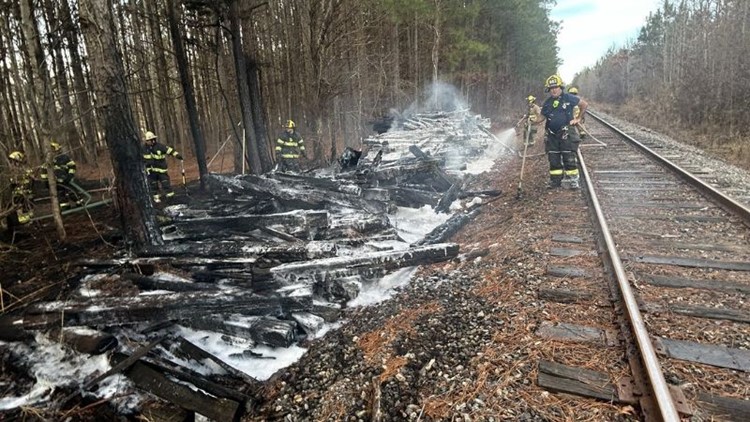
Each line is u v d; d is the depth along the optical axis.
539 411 2.60
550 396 2.72
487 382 2.92
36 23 11.80
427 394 2.91
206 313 4.06
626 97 51.34
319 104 15.05
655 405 2.44
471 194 9.17
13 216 8.40
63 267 6.26
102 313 3.85
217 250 5.14
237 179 7.70
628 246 5.11
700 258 4.62
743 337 3.13
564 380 2.81
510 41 29.56
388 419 2.75
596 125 22.70
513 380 2.90
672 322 3.40
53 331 3.75
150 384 3.30
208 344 4.12
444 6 20.66
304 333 4.25
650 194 7.43
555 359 3.06
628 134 17.33
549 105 7.96
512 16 26.80
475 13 21.66
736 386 2.64
